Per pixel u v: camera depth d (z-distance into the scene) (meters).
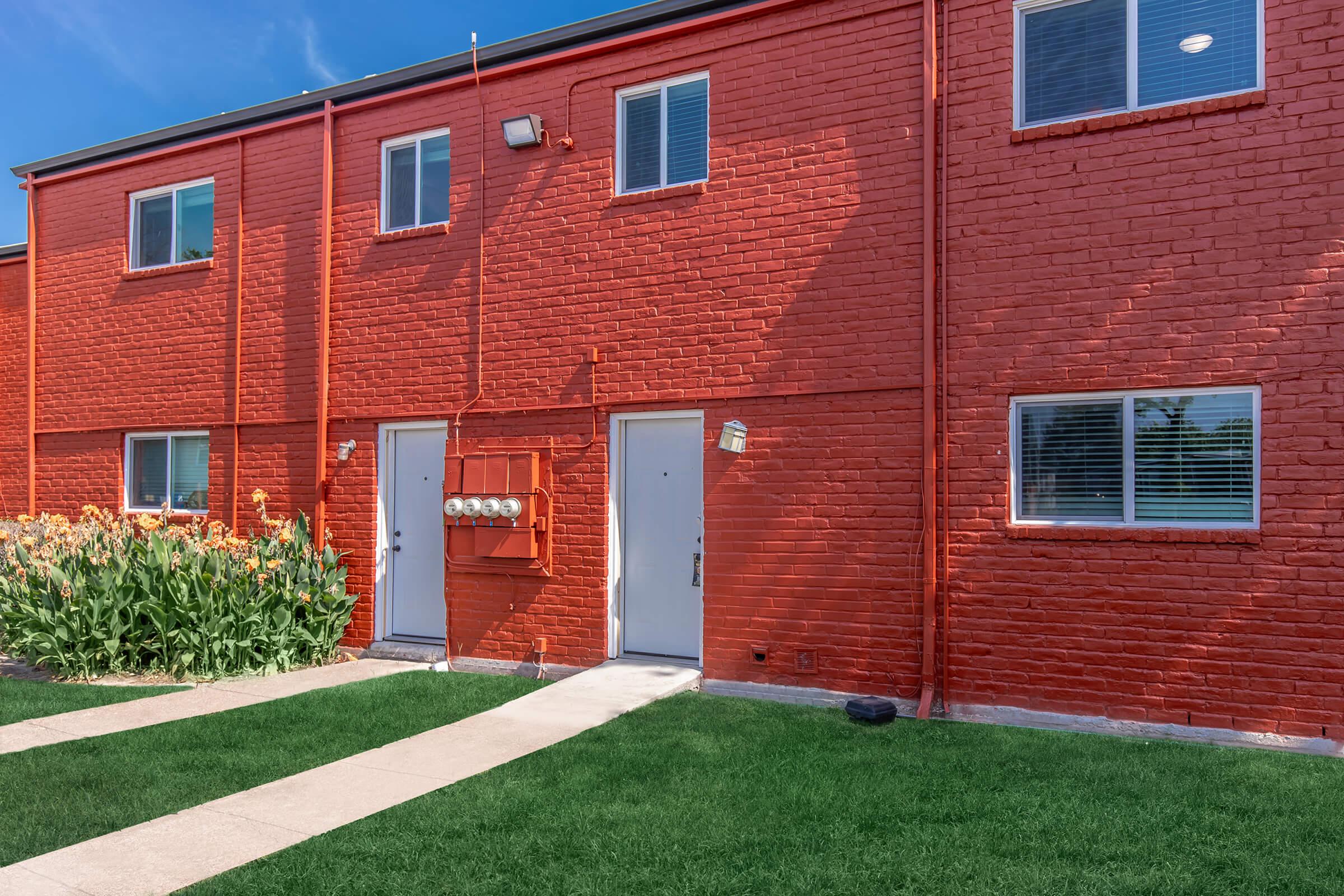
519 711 7.42
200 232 11.57
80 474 12.24
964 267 7.47
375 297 10.21
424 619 10.09
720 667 8.28
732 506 8.28
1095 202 7.08
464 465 9.39
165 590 8.98
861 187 7.88
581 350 9.05
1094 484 7.14
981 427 7.37
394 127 10.22
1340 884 4.30
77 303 12.37
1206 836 4.83
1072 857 4.61
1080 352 7.07
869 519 7.74
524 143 9.27
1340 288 6.38
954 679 7.41
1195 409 6.86
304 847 4.79
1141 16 7.15
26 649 8.96
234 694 8.24
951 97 7.57
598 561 8.91
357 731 7.00
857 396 7.82
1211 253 6.73
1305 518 6.42
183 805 5.45
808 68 8.15
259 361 10.91
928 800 5.39
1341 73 6.44
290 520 10.59
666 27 8.71
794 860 4.61
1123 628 6.90
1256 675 6.52
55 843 4.90
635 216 8.85
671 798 5.45
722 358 8.38
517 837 4.90
